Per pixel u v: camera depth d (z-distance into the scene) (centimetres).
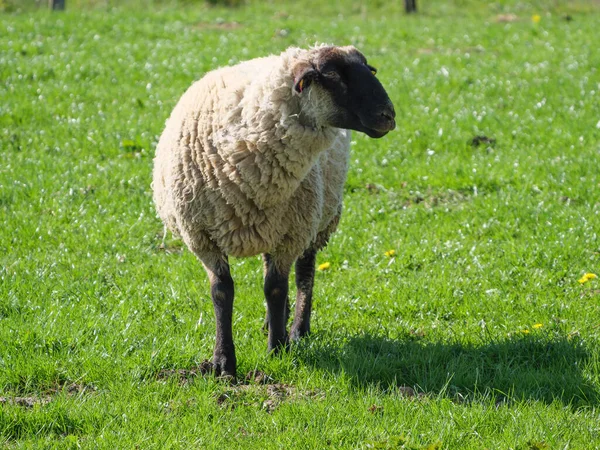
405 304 1856
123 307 1762
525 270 2012
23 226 2250
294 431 1273
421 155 2936
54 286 1880
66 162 2753
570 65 4072
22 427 1266
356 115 1366
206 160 1453
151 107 3428
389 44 4875
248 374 1487
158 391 1394
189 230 1512
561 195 2488
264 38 4906
